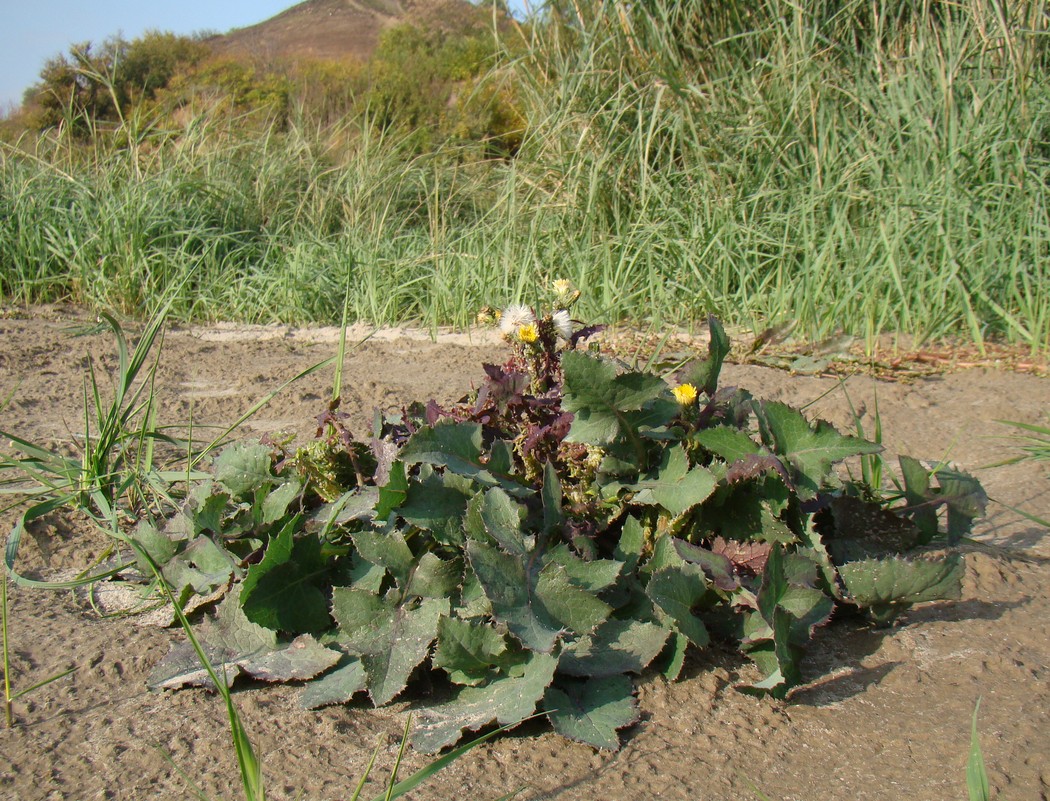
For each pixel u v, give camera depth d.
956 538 2.45
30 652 2.12
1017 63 5.46
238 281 6.95
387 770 1.67
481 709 1.79
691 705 1.86
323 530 2.12
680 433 2.16
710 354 2.24
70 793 1.63
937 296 5.04
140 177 7.67
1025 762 1.65
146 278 6.86
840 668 2.02
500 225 6.40
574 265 5.98
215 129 9.02
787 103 5.93
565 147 6.47
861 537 2.42
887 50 6.25
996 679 1.94
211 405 4.09
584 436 2.04
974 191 5.31
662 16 6.16
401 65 17.44
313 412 3.94
